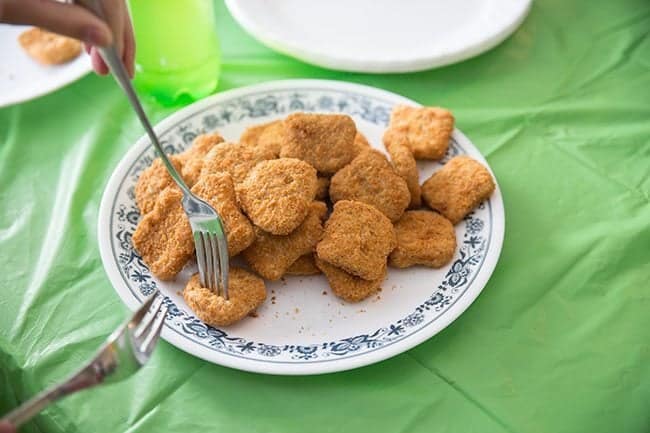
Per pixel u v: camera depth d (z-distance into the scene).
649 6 0.72
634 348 0.48
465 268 0.52
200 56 0.62
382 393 0.47
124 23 0.47
